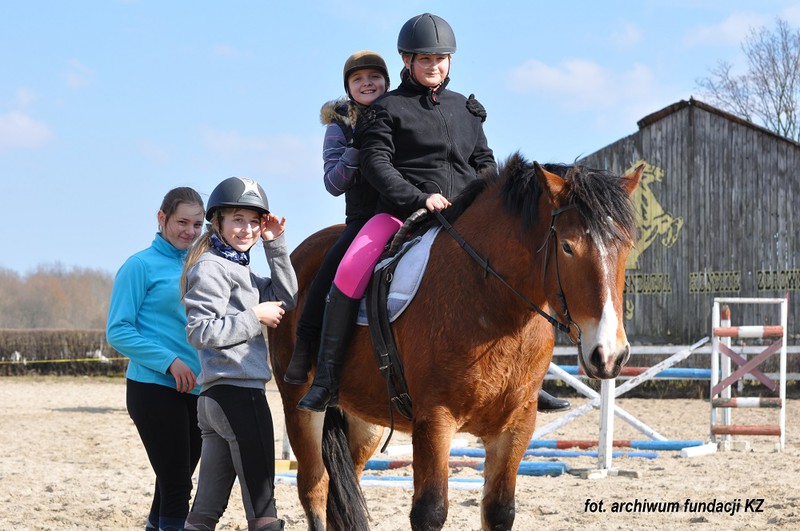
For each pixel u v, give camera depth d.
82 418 19.00
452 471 11.48
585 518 8.25
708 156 25.59
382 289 6.01
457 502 9.26
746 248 25.12
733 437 15.05
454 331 5.53
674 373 13.67
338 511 6.69
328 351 6.18
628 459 12.47
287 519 8.59
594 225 5.05
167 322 6.38
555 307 5.28
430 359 5.56
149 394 6.17
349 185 6.82
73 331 36.62
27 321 61.97
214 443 5.43
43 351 36.47
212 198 5.62
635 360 25.53
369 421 6.58
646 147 26.16
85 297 64.25
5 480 10.58
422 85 6.41
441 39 6.31
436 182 6.31
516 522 8.12
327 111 7.46
